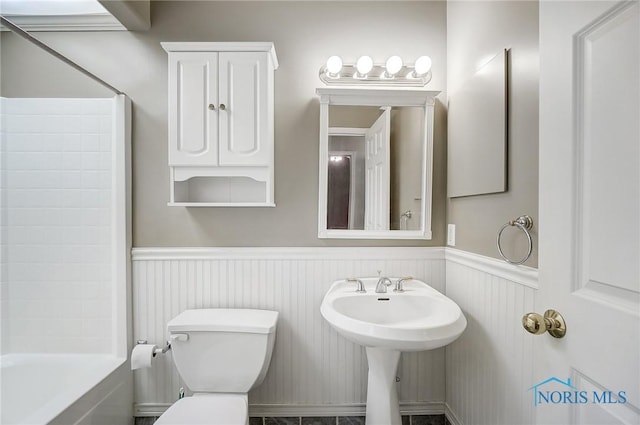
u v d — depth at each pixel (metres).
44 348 1.79
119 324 1.77
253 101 1.65
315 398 1.84
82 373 1.66
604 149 0.69
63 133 1.79
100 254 1.80
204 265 1.82
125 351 1.76
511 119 1.26
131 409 1.79
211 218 1.83
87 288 1.80
